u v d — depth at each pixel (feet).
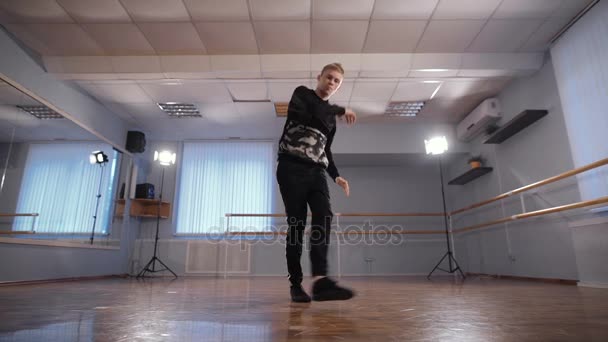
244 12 10.30
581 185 10.21
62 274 12.73
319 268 3.82
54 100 12.82
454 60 12.51
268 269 18.62
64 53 12.31
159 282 11.82
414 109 17.12
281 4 9.97
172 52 12.39
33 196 11.49
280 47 12.06
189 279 14.58
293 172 4.52
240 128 19.13
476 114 15.98
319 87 4.84
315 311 3.90
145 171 19.83
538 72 12.74
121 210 17.35
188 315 3.56
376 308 4.25
